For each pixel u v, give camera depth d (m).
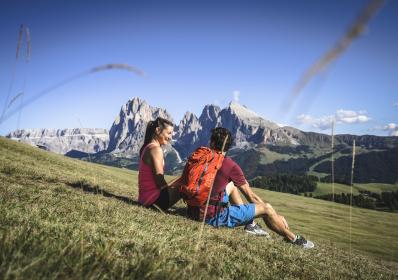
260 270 5.76
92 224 5.81
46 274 2.87
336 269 7.39
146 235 5.89
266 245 7.82
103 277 3.17
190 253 5.53
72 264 3.28
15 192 8.30
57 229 4.84
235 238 7.68
